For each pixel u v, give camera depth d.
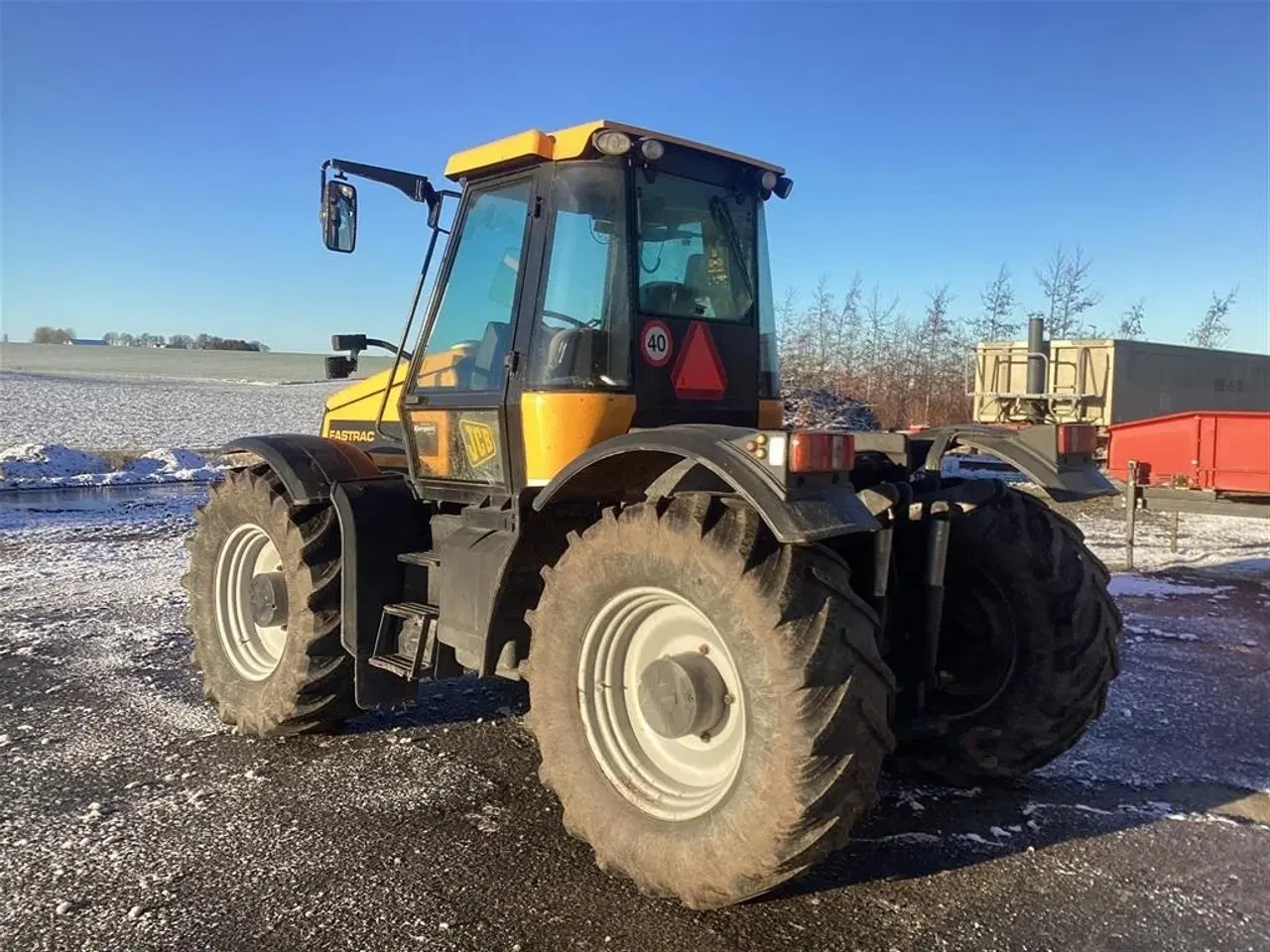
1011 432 3.88
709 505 2.99
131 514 12.12
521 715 4.90
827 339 27.42
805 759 2.66
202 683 5.31
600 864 3.19
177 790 3.93
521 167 3.91
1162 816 3.69
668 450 2.98
